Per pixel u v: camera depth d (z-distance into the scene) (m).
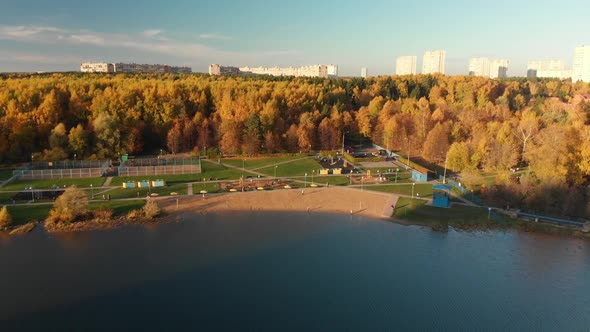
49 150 135.12
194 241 76.56
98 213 86.44
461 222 86.44
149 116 162.25
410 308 57.41
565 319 55.78
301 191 106.69
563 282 64.38
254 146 148.50
